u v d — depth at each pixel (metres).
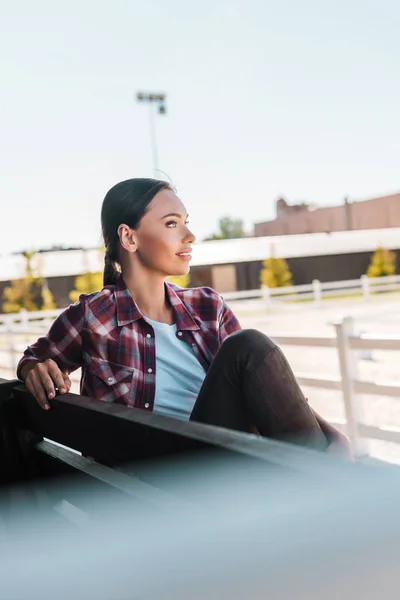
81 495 1.02
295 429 1.22
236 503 0.62
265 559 0.53
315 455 0.58
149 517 0.79
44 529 1.07
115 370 1.49
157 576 0.60
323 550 0.50
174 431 0.75
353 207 59.84
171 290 1.59
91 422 0.99
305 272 35.09
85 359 1.52
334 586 0.49
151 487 0.81
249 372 1.23
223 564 0.56
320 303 17.25
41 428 1.21
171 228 1.52
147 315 1.56
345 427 3.43
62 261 33.47
